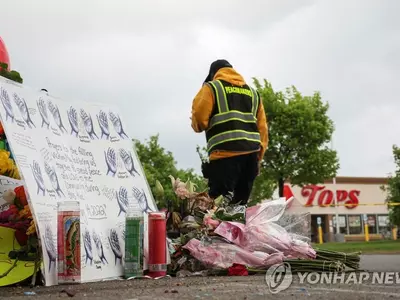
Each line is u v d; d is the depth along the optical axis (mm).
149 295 3129
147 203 4797
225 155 5547
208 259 4520
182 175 17328
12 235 3820
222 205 5145
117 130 4902
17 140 3746
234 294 3156
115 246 4305
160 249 4312
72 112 4512
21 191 3934
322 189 52094
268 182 28359
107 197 4445
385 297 3055
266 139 6008
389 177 29609
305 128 25797
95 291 3352
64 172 4129
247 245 4637
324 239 44906
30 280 3684
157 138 25594
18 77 4301
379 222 54406
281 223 5172
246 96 5742
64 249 3709
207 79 6012
